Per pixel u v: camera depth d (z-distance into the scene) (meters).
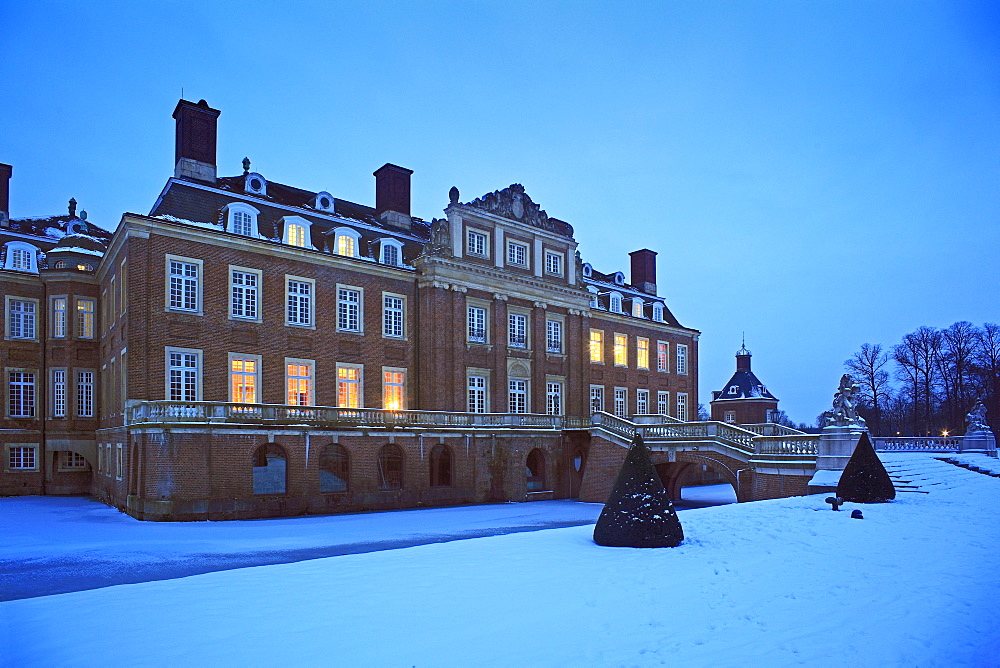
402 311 43.59
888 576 13.63
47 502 39.22
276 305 37.84
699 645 9.59
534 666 8.77
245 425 32.47
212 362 35.22
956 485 32.94
